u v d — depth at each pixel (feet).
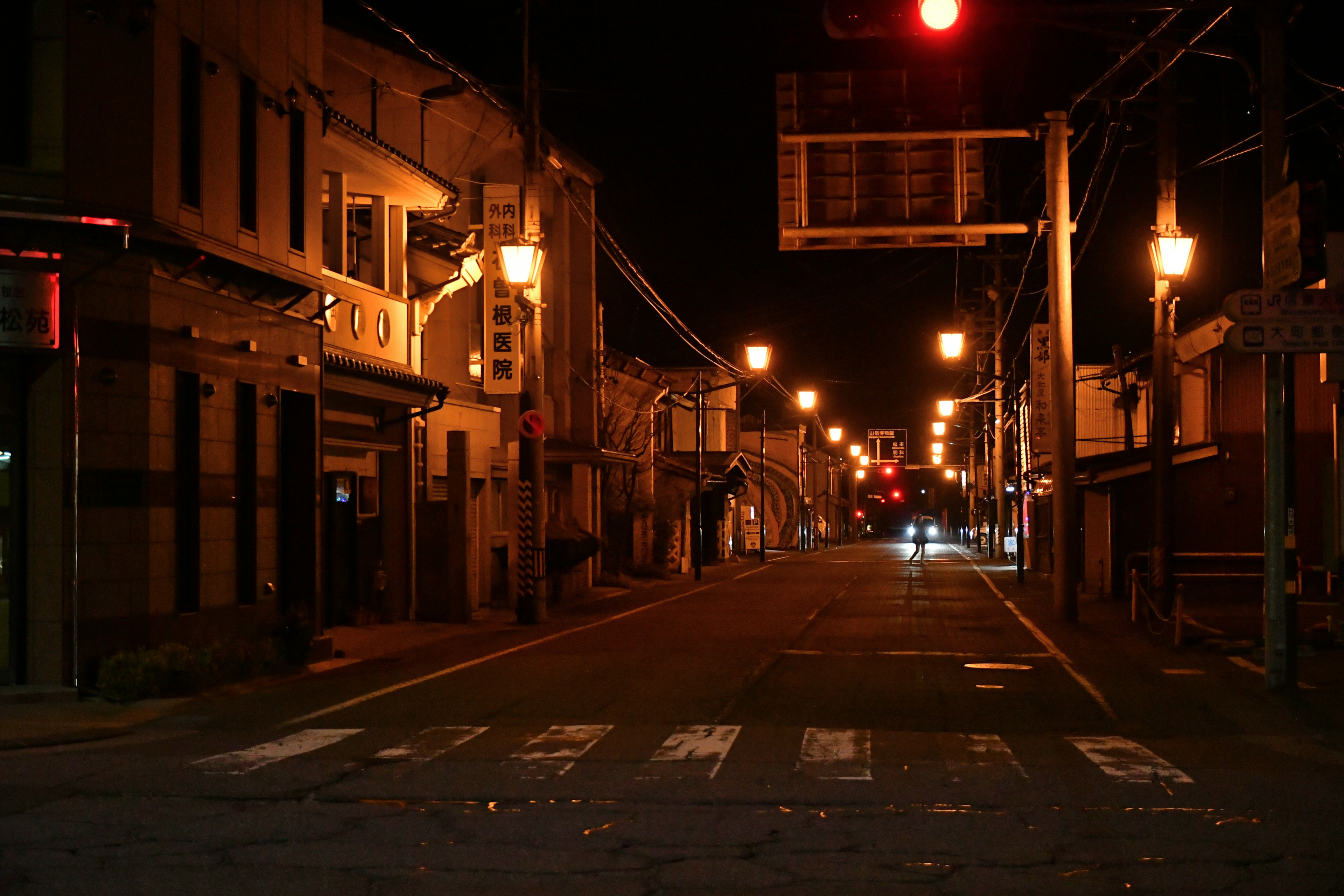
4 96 45.14
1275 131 46.37
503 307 83.82
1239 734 37.99
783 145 69.77
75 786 30.58
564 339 119.96
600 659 58.85
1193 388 104.53
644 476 144.87
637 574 140.97
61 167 45.47
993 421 211.41
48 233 45.03
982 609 91.30
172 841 25.03
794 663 56.80
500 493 102.17
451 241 88.12
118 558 47.16
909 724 39.65
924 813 27.20
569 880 22.12
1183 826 26.02
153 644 48.62
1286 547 46.50
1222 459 93.50
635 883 21.93
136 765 33.37
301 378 61.87
